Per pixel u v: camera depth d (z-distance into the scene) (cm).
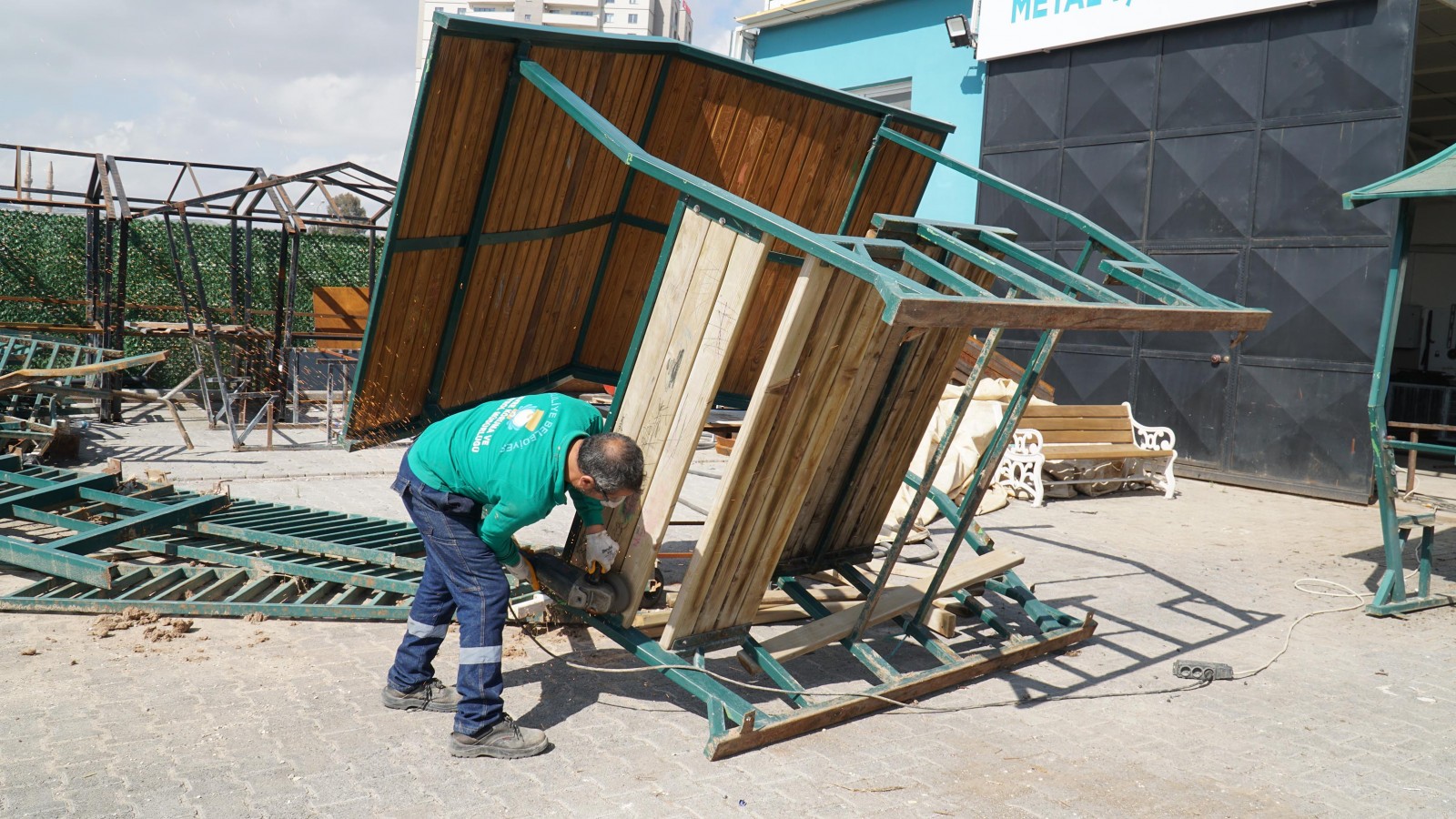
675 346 368
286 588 510
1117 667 479
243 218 1227
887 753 365
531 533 717
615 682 423
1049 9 1209
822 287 341
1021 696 431
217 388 1386
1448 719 424
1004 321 298
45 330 1394
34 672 398
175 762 326
